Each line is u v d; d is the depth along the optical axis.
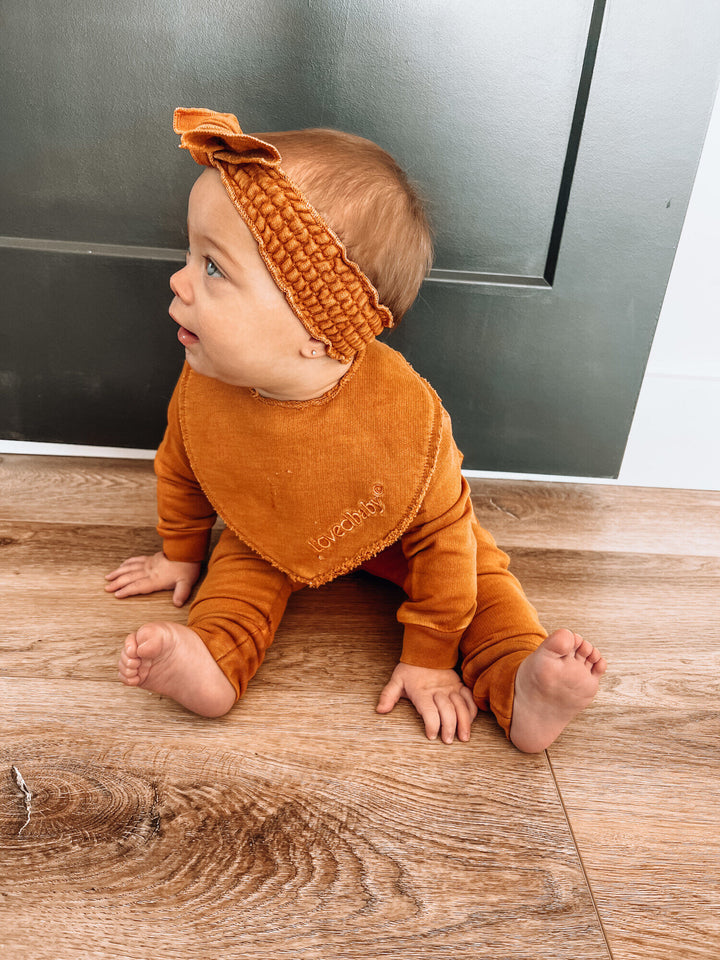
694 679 0.96
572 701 0.75
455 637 0.87
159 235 1.11
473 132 1.06
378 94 1.03
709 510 1.31
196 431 0.85
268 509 0.85
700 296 1.46
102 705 0.84
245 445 0.81
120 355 1.19
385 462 0.80
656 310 1.18
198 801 0.75
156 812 0.74
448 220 1.11
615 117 1.03
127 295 1.14
